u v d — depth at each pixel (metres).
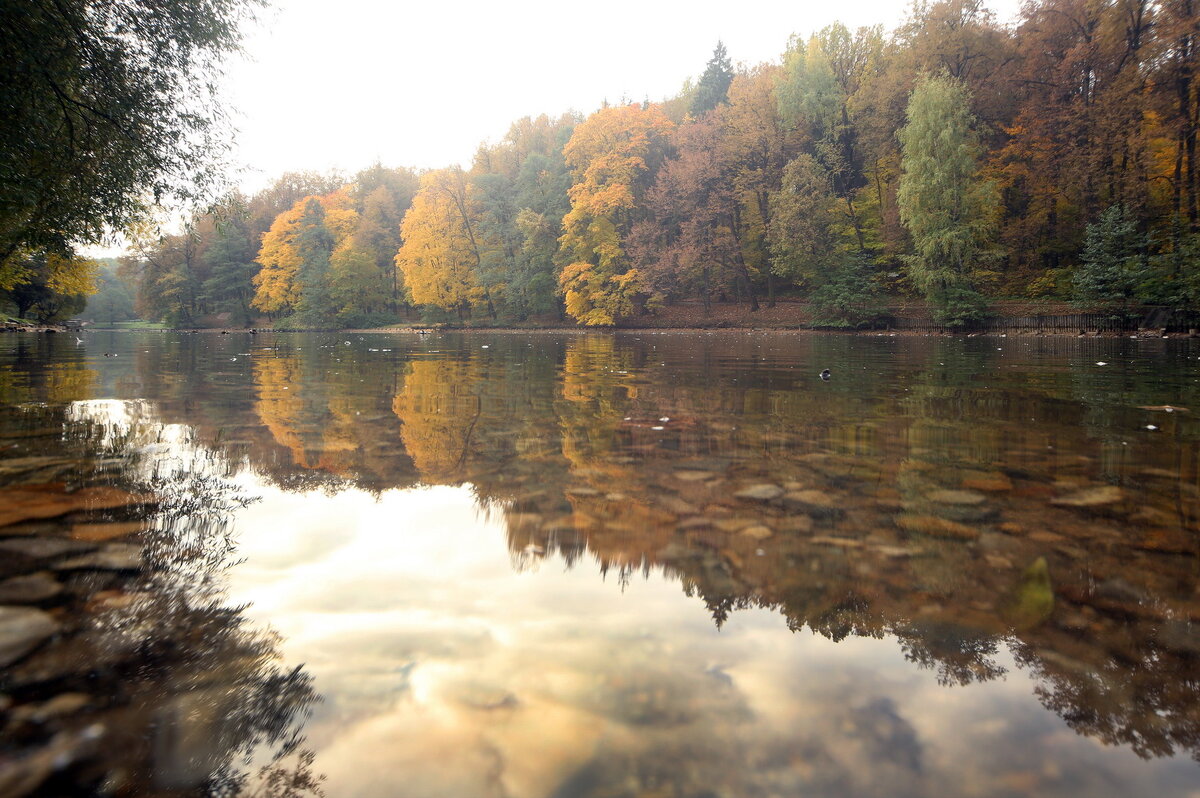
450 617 1.82
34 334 32.06
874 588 2.04
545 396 7.38
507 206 49.03
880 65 40.69
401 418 5.69
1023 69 34.94
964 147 31.00
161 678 1.48
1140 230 29.16
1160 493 3.16
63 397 7.14
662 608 1.89
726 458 4.01
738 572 2.17
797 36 42.03
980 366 12.07
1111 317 27.30
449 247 50.88
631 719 1.34
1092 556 2.31
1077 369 11.16
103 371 11.06
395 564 2.24
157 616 1.80
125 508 2.87
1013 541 2.48
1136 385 8.38
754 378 9.69
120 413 5.89
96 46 9.02
